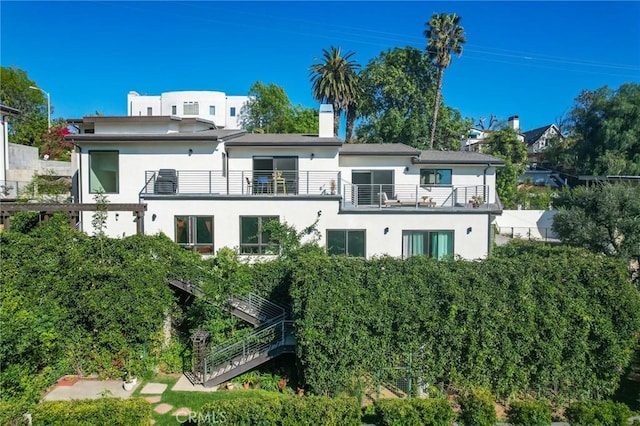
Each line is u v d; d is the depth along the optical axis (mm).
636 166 43375
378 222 19500
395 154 22359
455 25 45500
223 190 21281
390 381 12852
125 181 21141
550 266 13031
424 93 46656
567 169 57000
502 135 50781
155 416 11680
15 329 10469
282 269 16750
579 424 10266
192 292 15859
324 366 12523
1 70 52344
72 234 15078
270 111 59625
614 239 22016
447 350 12531
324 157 21734
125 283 13984
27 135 50656
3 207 17094
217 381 13594
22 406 9211
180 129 24203
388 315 12539
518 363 12617
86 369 14086
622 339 12586
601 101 49156
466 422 10633
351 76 45938
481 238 19594
